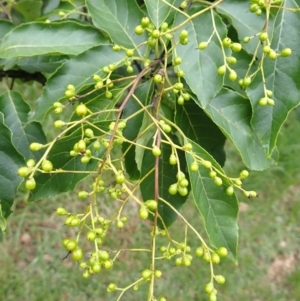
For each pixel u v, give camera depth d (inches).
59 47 17.1
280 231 52.0
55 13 22.8
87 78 16.7
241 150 15.7
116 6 17.6
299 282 47.4
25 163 16.0
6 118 19.1
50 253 48.6
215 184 14.9
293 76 15.1
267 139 15.1
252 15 16.7
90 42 17.5
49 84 16.6
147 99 16.3
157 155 13.6
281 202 54.7
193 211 51.9
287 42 15.3
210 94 14.6
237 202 14.9
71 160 15.6
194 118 17.5
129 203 51.8
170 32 14.6
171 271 47.4
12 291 45.8
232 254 14.8
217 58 14.8
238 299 46.5
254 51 16.6
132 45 17.4
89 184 52.6
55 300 45.4
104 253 13.9
